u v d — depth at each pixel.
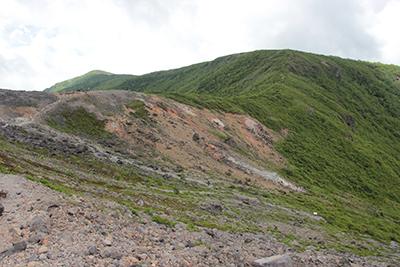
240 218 36.88
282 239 31.47
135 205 24.48
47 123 57.59
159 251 13.35
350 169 110.25
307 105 152.38
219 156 72.19
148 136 67.62
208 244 17.52
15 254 8.73
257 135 104.38
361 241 44.28
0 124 45.91
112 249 11.45
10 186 14.52
